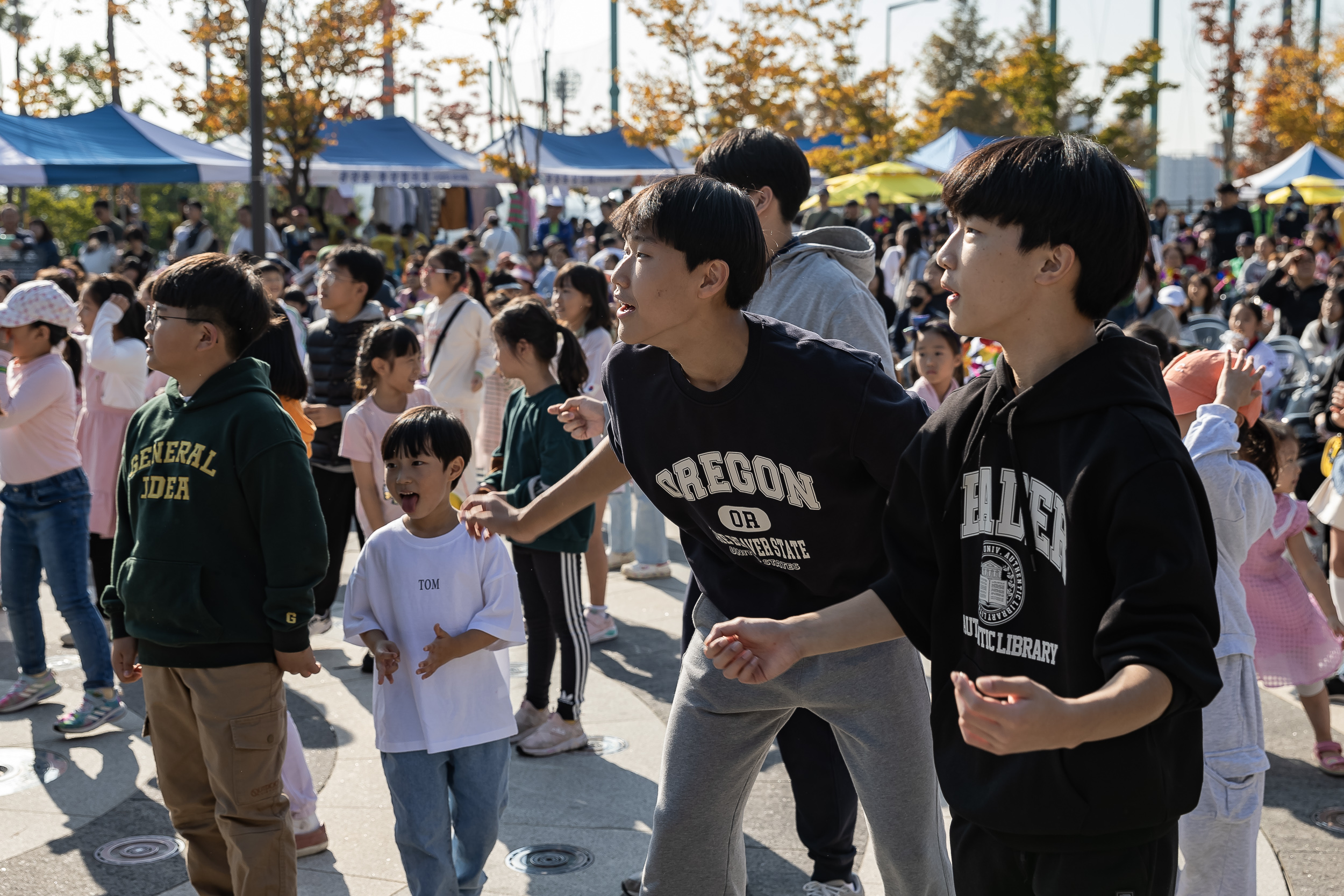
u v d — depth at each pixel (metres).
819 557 2.33
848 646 1.84
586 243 19.42
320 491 5.66
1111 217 1.57
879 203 20.61
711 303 2.14
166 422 2.86
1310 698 4.18
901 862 2.46
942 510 1.78
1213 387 3.12
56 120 15.47
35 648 4.84
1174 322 9.54
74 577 4.55
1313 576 4.06
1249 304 7.93
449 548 3.05
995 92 30.81
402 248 20.19
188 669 2.78
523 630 3.09
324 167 19.25
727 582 2.49
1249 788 2.75
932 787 2.45
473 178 20.27
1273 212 24.16
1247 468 2.93
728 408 2.22
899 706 2.38
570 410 2.77
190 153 15.68
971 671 1.74
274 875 2.84
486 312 6.98
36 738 4.52
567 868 3.47
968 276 1.63
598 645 5.62
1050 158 1.59
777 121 23.95
